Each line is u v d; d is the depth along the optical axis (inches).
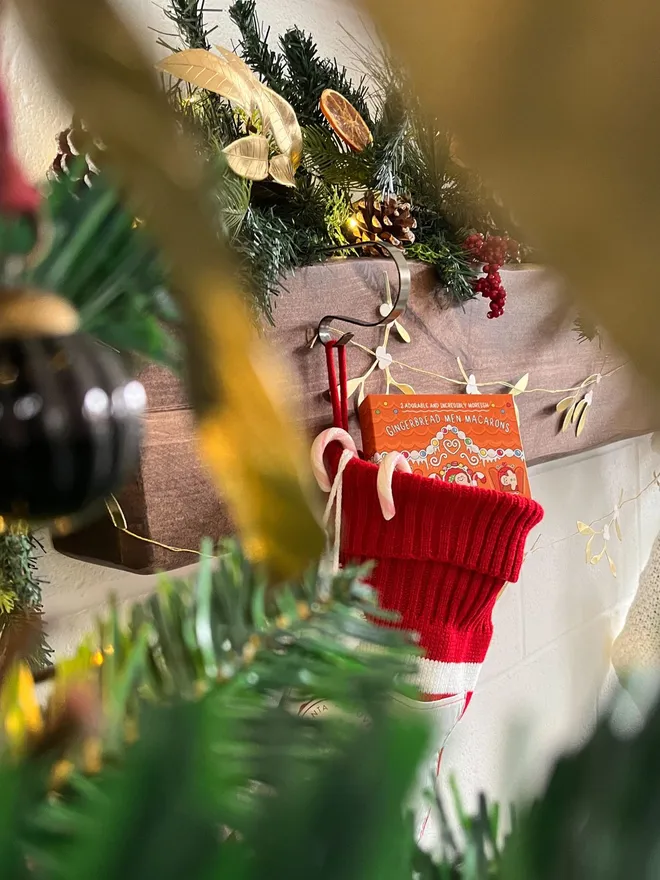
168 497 21.0
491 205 3.0
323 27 31.3
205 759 3.6
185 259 6.1
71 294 10.4
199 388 6.9
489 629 29.6
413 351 29.1
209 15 28.4
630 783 3.5
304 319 25.0
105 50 5.2
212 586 10.5
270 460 7.2
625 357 3.0
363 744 3.4
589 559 49.9
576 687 50.8
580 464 50.6
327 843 3.3
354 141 27.4
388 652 9.9
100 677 9.2
